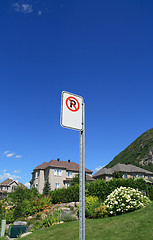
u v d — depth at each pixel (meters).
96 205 13.28
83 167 3.71
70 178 42.84
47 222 13.32
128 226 8.89
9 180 64.62
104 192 17.36
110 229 8.96
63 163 45.12
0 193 58.06
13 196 27.69
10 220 17.67
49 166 42.00
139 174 49.66
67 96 4.05
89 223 10.63
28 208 18.69
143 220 9.22
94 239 8.13
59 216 15.12
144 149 95.12
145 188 18.17
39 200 19.98
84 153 3.84
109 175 47.22
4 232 13.79
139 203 11.84
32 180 48.78
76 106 4.11
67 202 20.11
